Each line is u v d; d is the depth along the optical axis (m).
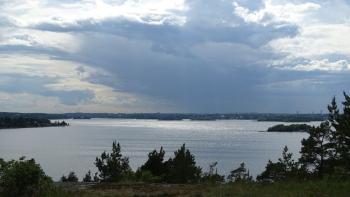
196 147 165.75
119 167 35.88
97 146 173.25
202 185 16.92
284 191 14.77
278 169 26.34
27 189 14.67
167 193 14.80
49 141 198.38
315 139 27.30
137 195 14.52
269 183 17.05
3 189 14.63
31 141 197.00
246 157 127.31
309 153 27.41
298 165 27.61
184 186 16.70
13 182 14.47
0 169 14.87
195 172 33.34
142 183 17.91
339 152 25.69
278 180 18.84
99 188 16.34
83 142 195.75
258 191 14.80
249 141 199.88
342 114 25.56
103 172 35.78
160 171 33.81
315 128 27.70
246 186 16.03
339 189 15.11
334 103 27.22
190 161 32.72
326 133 27.23
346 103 25.28
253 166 99.44
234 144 180.88
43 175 15.34
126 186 16.83
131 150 147.75
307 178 20.38
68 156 133.88
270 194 14.20
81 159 125.44
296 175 23.53
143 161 108.50
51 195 14.57
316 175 23.23
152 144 179.62
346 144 25.27
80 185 17.62
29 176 14.65
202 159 120.38
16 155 129.50
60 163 114.19
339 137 25.75
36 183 14.87
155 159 34.12
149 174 29.22
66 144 182.50
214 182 18.23
